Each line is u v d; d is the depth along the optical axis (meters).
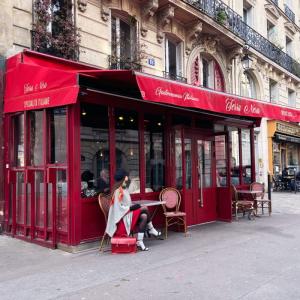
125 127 7.78
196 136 9.58
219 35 15.80
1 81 8.06
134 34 12.33
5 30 8.38
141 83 6.10
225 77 16.97
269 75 21.31
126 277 5.14
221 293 4.48
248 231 8.52
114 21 11.88
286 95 23.66
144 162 8.15
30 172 7.50
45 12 9.23
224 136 10.09
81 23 10.40
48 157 7.12
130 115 7.91
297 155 25.00
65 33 9.79
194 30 14.31
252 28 19.31
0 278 5.20
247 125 11.41
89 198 6.96
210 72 16.45
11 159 8.09
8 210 8.09
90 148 7.05
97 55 10.85
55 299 4.39
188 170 9.27
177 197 8.27
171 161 8.80
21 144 7.94
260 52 19.53
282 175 19.75
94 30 10.80
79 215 6.68
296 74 24.55
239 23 17.86
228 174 9.98
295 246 6.96
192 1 13.80
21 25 8.79
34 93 6.97
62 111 6.91
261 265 5.66
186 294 4.47
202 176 9.73
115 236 6.61
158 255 6.34
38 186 7.38
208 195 9.89
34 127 7.50
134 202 7.37
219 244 7.16
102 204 6.87
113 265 5.75
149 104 8.24
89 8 10.68
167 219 7.94
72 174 6.62
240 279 4.99
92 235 6.97
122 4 11.71
